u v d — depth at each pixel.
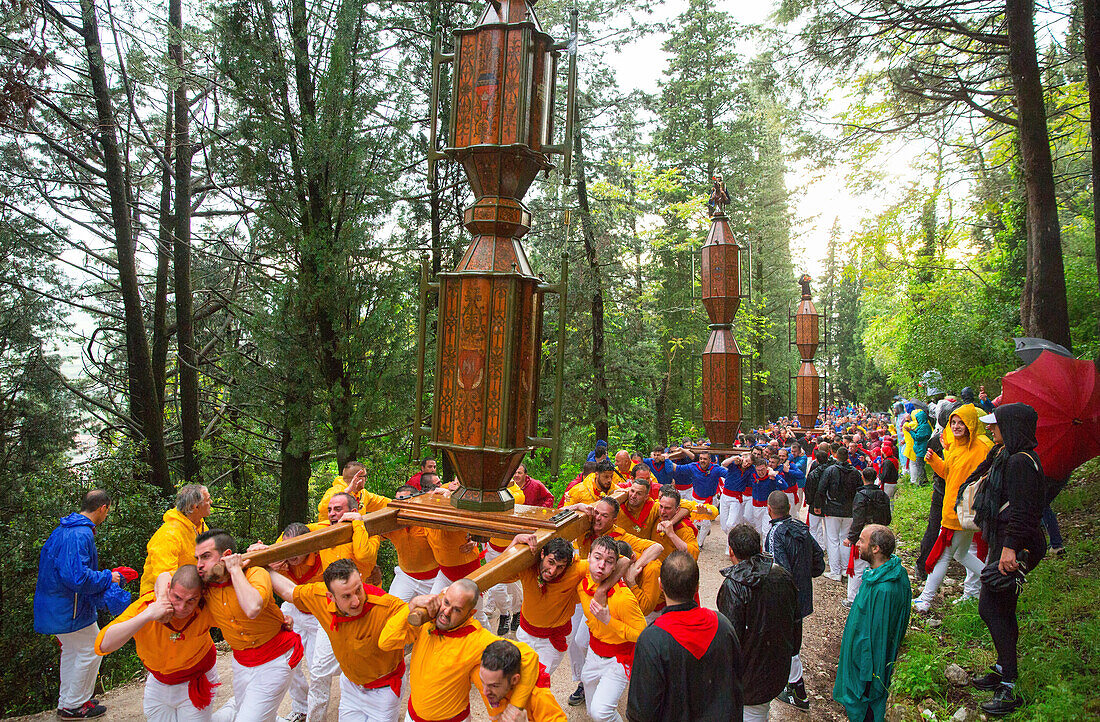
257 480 14.26
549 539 4.62
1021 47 9.82
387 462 12.58
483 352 4.84
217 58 11.96
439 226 13.37
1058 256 9.64
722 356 11.03
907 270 17.30
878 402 47.53
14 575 8.75
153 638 4.20
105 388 16.20
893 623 4.82
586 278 16.67
